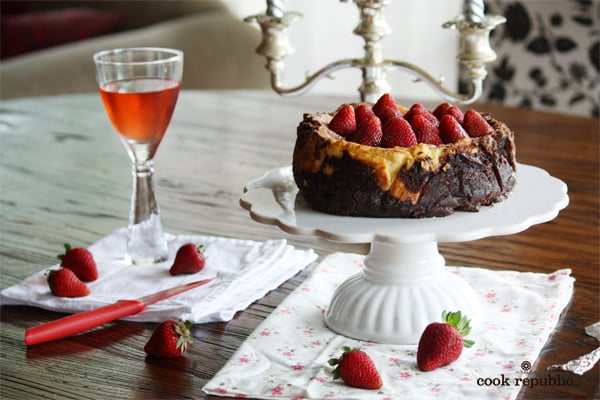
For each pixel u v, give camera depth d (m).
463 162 1.33
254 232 1.63
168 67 1.52
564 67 3.01
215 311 1.39
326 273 1.49
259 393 1.23
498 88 3.18
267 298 1.44
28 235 1.63
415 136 1.35
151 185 1.54
